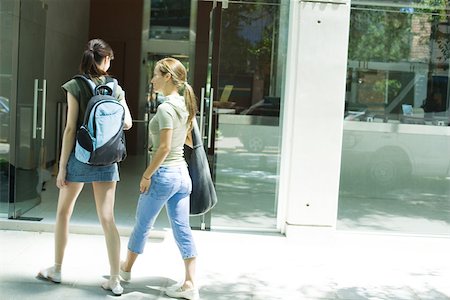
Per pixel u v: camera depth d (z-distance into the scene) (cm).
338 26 689
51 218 721
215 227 737
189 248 495
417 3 732
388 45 735
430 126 745
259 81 728
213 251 650
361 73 736
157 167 475
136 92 1435
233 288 535
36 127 756
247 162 734
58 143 1030
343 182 745
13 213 712
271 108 731
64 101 1109
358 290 546
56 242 514
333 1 685
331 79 693
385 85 738
